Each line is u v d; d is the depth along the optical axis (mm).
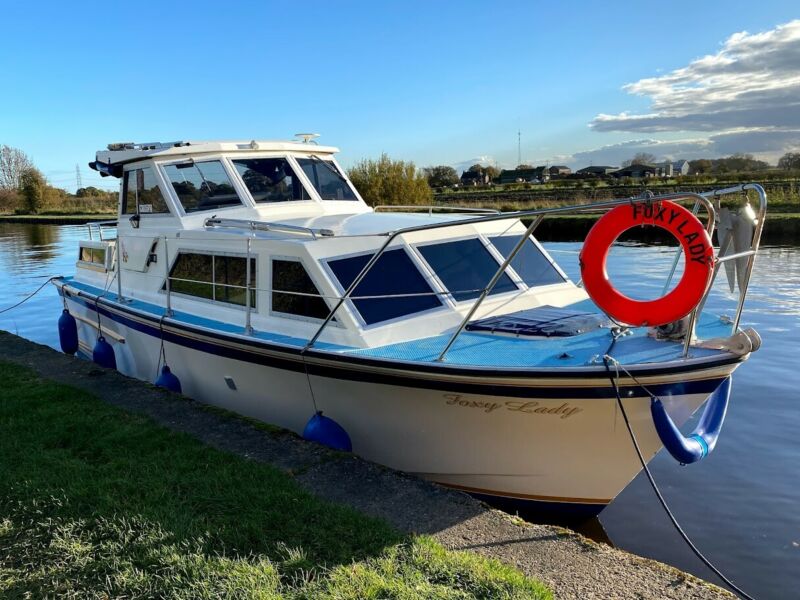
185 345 6230
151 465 4344
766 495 5473
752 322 11133
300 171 7359
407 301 5141
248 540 3418
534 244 6180
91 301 8031
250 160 7145
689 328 3889
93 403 5727
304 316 5230
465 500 3943
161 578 3121
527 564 3307
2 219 55594
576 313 5082
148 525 3553
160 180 6938
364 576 3074
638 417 4109
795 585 4254
